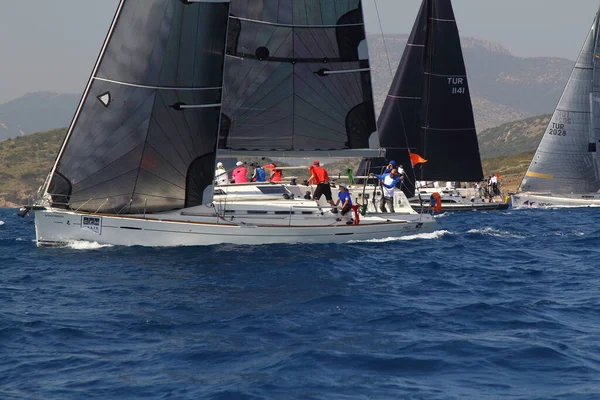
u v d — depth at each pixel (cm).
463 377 1889
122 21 3944
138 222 4028
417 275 3466
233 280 3206
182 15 3978
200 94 4066
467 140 8806
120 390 1789
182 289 3012
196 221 4116
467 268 3719
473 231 5634
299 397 1733
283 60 4525
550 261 4019
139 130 4003
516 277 3466
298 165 4838
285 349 2130
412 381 1856
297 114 4591
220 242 4131
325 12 4547
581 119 9369
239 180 4906
